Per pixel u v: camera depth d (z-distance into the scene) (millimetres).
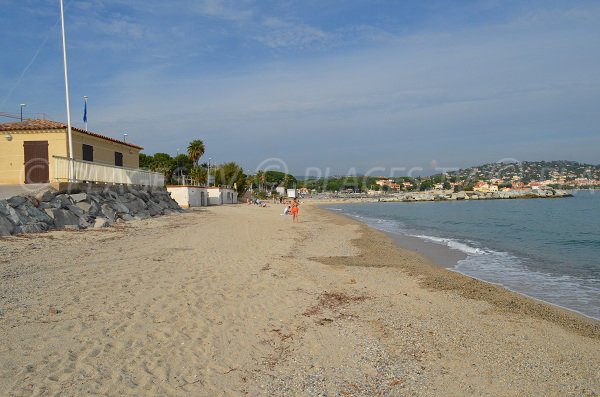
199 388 5027
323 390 5223
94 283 9266
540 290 11969
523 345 7078
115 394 4684
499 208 66188
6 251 12406
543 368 6129
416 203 104750
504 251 20000
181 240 17531
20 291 8320
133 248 14562
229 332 6941
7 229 15305
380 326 7820
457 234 28234
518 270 15109
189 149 83812
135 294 8586
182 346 6180
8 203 16562
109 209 22906
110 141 29875
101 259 12109
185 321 7230
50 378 4898
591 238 25203
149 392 4809
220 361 5824
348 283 11375
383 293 10445
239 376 5449
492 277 13812
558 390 5441
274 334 7070
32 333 6188
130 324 6855
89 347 5848
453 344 7016
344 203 110688
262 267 12656
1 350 5551
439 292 10828
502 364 6238
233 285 10055
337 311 8656
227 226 25609
